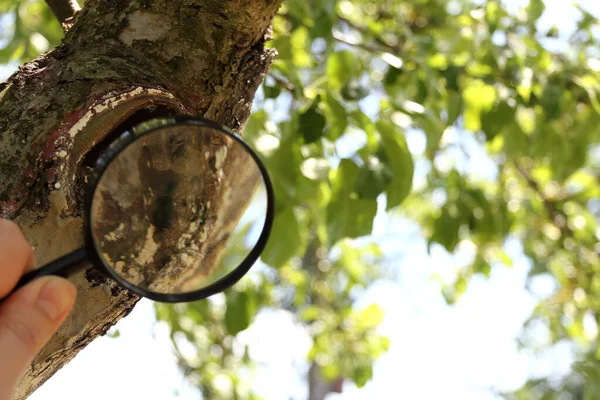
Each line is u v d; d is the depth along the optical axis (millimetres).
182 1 1049
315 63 2520
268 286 3121
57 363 952
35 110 912
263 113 2043
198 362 3578
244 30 1075
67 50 992
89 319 938
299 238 2014
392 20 3229
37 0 3256
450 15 3277
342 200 1946
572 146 2662
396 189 1958
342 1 3039
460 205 2834
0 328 610
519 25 2744
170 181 790
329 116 2021
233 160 804
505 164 3781
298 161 1968
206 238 815
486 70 2514
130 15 1030
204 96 1054
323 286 4273
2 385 593
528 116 3184
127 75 974
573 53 2605
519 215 3920
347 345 3953
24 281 662
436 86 2299
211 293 812
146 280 780
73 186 900
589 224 3920
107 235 733
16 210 862
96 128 923
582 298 3988
